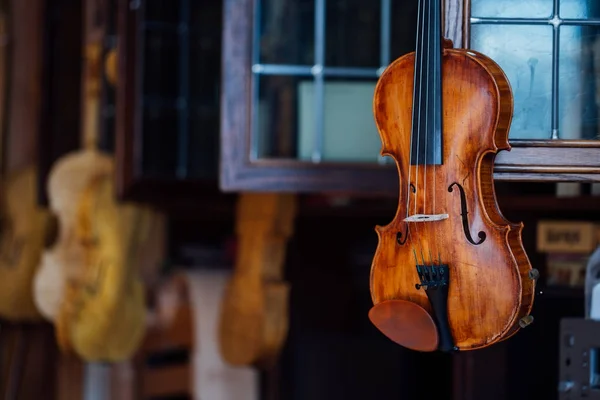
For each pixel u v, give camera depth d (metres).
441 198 2.31
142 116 4.18
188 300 5.09
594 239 3.12
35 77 5.40
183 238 5.25
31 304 5.06
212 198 4.38
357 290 4.44
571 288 3.12
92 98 4.63
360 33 3.53
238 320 4.11
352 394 4.39
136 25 4.18
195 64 4.43
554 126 2.53
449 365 4.11
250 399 4.99
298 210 4.40
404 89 2.39
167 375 5.16
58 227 5.05
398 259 2.36
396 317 2.30
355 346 4.41
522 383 3.15
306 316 4.43
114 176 4.28
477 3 2.55
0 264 5.07
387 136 2.43
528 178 2.48
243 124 3.37
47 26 5.14
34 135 5.61
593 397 2.93
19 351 5.29
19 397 5.27
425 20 2.35
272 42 3.43
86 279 4.36
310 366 4.42
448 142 2.32
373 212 4.36
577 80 2.55
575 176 2.47
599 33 2.54
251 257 4.08
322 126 3.46
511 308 2.22
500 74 2.31
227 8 3.38
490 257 2.25
